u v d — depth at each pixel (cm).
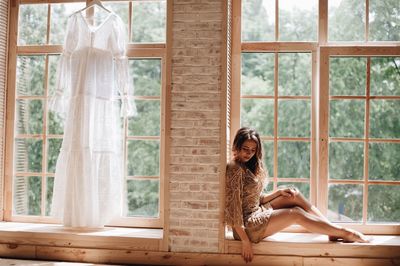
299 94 339
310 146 336
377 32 337
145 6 382
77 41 332
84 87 325
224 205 298
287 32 350
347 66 330
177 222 303
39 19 364
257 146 305
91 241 311
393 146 327
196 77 303
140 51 348
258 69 343
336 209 330
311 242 293
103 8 338
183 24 305
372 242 293
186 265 301
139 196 348
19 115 363
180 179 303
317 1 345
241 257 296
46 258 315
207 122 302
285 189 308
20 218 357
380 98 328
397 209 325
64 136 332
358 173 329
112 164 333
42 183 357
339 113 330
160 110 347
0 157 355
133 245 306
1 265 298
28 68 363
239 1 341
